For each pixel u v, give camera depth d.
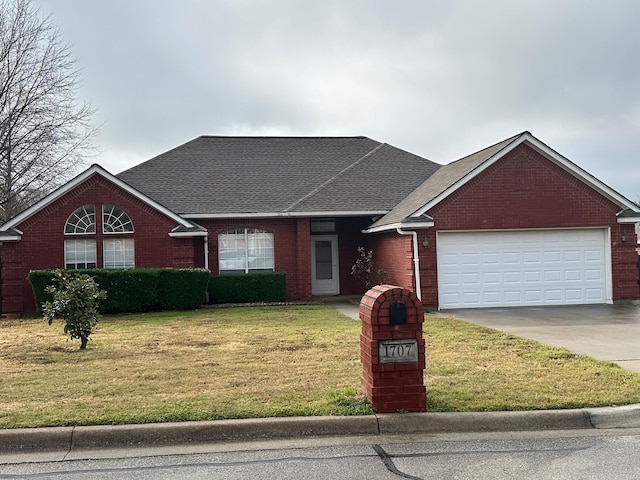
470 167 16.88
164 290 16.58
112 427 5.62
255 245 19.78
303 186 21.14
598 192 16.59
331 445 5.49
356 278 21.30
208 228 19.39
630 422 6.03
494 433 5.81
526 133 16.11
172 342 10.68
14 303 16.70
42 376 7.79
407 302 6.11
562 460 5.03
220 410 6.06
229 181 21.09
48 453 5.39
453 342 10.17
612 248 16.62
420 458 5.12
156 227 17.67
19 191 27.86
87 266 17.33
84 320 10.02
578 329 11.86
